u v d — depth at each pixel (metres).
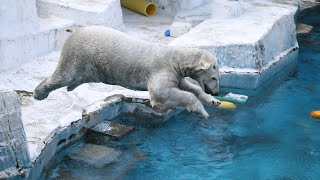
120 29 13.98
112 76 6.85
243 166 9.35
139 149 9.59
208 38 12.70
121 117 10.45
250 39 12.62
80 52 6.80
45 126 8.79
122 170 8.88
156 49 6.85
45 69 11.37
